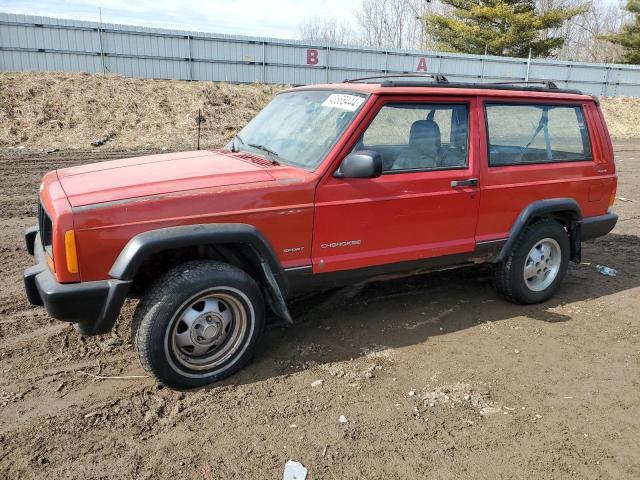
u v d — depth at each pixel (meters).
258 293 3.71
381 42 54.34
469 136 4.47
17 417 3.25
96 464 2.90
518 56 37.25
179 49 22.56
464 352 4.25
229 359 3.71
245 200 3.57
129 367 3.85
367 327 4.59
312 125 4.18
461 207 4.46
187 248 3.75
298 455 3.02
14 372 3.73
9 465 2.86
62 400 3.44
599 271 6.29
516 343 4.43
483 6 36.59
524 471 2.97
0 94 16.31
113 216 3.25
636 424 3.42
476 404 3.56
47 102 16.56
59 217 3.17
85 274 3.25
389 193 4.08
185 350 3.57
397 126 4.12
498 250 4.84
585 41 57.31
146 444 3.07
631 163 15.94
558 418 3.45
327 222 3.88
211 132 17.41
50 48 20.67
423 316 4.85
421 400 3.58
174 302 3.37
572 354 4.28
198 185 3.52
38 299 3.52
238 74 23.88
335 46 25.28
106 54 21.52
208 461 2.95
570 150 5.20
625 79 32.28
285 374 3.82
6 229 7.04
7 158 12.27
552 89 5.26
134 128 16.61
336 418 3.36
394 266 4.28
